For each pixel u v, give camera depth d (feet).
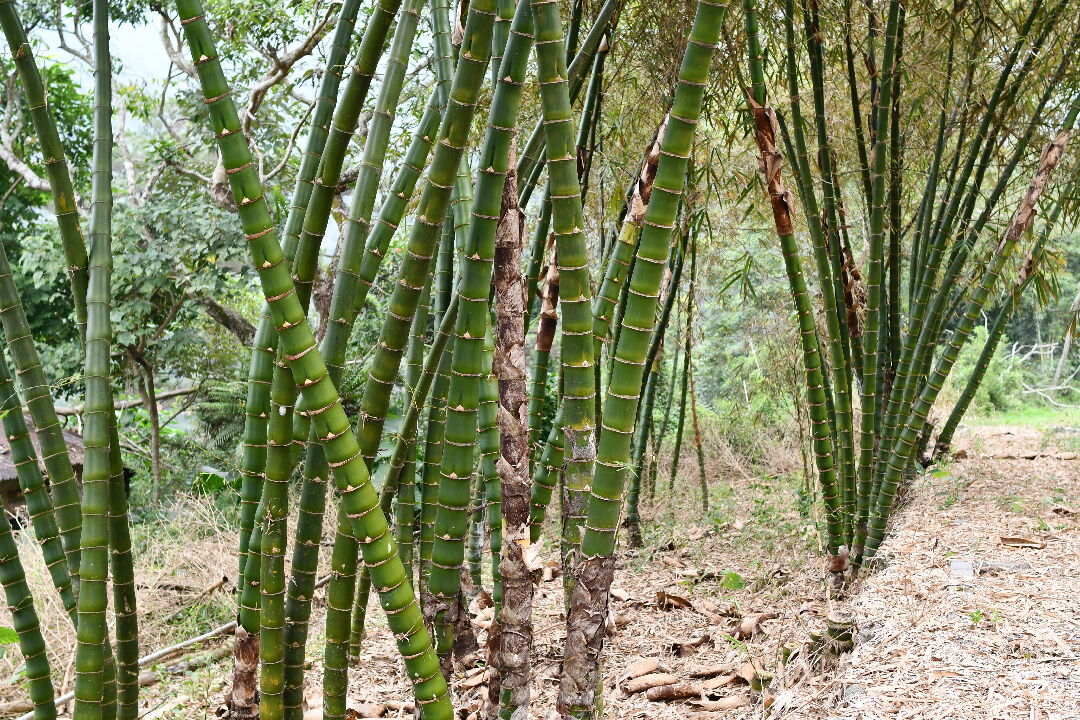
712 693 8.32
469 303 4.33
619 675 9.14
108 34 4.87
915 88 12.67
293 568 4.58
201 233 20.21
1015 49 10.98
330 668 4.64
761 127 8.21
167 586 13.85
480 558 8.43
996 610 7.88
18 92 21.47
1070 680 6.36
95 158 4.85
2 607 12.46
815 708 6.73
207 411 23.06
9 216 25.32
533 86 11.05
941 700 6.17
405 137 14.30
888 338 12.41
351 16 4.81
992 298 18.95
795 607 10.69
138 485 23.13
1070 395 37.09
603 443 4.16
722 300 17.29
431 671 3.93
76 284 4.96
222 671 10.64
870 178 11.78
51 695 5.44
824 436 9.61
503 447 4.56
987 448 20.68
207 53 3.33
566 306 4.25
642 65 11.29
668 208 3.88
